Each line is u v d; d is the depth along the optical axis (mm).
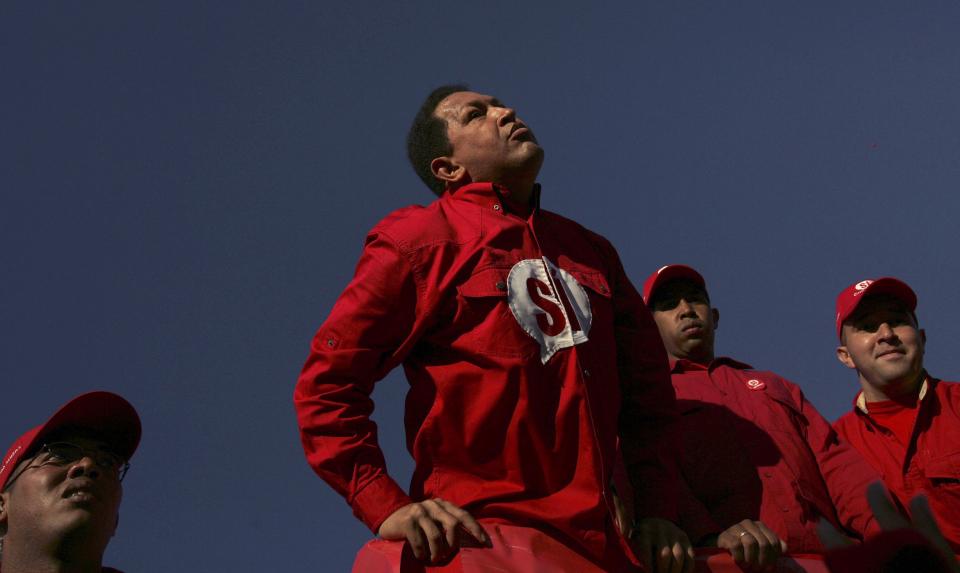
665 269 4723
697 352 4609
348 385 3029
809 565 3516
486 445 2967
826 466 3934
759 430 3941
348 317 3064
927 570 1607
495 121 3533
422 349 3119
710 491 3787
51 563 3434
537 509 2898
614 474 3541
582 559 2885
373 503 2912
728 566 3254
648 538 3131
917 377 4645
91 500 3465
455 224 3234
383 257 3111
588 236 3508
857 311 4770
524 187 3486
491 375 2980
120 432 3656
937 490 4352
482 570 2752
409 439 3105
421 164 3689
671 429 3381
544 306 3105
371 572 2922
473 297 3051
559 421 2979
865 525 3727
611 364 3184
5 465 3615
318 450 2986
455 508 2854
